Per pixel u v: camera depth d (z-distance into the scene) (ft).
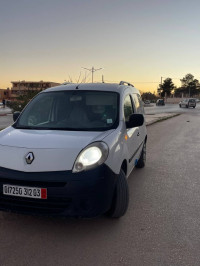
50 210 10.44
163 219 12.69
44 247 10.16
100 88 15.20
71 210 10.23
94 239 10.79
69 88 15.46
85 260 9.42
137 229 11.68
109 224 12.04
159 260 9.52
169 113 107.14
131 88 18.19
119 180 11.86
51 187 10.07
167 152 28.32
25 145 11.10
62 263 9.22
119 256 9.70
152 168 21.76
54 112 14.06
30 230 11.35
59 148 10.76
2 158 10.85
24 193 10.27
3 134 12.67
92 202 10.30
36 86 60.85
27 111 14.66
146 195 15.74
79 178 10.13
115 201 11.90
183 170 21.26
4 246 10.17
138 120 13.46
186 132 45.96
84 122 13.23
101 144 11.00
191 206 14.26
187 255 9.86
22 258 9.45
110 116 13.53
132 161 15.29
